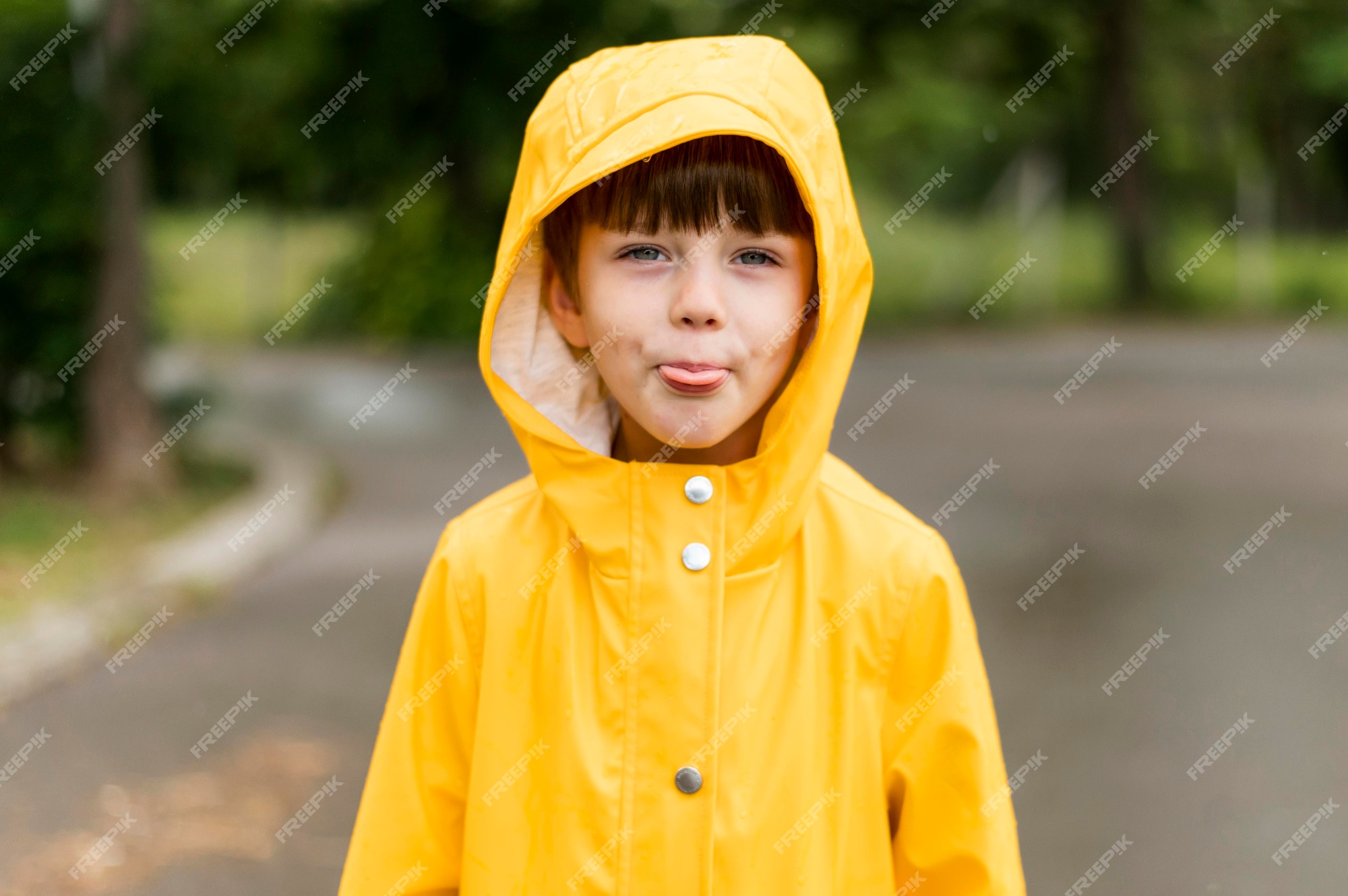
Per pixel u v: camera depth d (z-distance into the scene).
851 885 1.43
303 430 12.39
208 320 22.67
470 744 1.50
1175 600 6.12
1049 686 4.96
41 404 9.09
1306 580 6.44
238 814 3.96
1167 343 20.20
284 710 4.86
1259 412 12.44
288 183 19.64
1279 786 4.07
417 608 1.52
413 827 1.50
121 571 6.75
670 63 1.44
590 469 1.42
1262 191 31.59
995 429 11.61
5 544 7.31
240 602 6.42
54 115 8.54
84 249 8.89
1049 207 31.61
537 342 1.59
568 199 1.48
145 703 4.95
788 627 1.43
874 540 1.46
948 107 28.95
